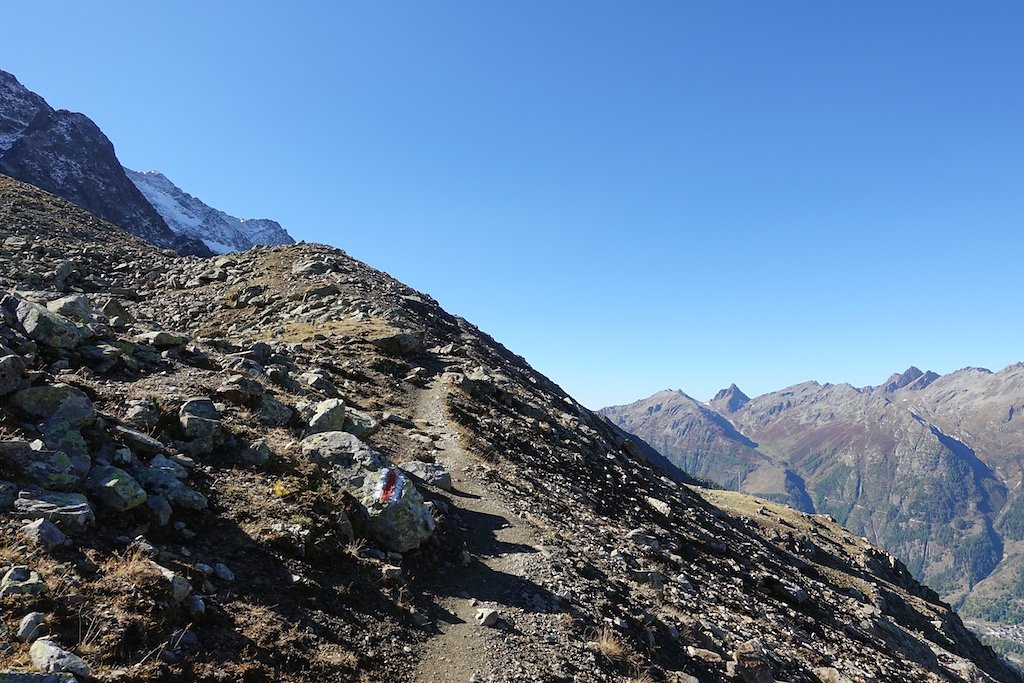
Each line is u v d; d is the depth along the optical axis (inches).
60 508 362.3
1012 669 2490.2
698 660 557.3
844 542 3260.3
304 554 449.7
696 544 1215.6
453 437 1013.8
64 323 648.4
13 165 6333.7
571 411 2364.7
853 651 928.3
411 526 539.2
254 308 2001.7
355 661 372.8
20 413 432.8
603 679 445.7
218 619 351.9
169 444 519.5
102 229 3304.6
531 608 514.6
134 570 342.0
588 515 922.1
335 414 713.0
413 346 1649.9
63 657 261.9
